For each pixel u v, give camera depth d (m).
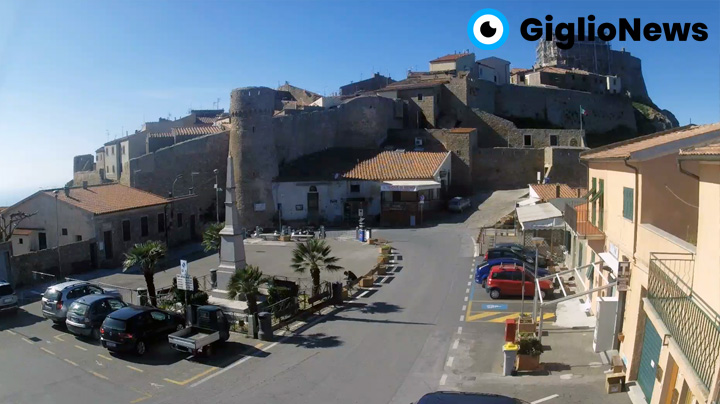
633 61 127.88
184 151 53.38
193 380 17.61
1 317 25.12
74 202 37.03
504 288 26.39
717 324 9.12
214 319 20.22
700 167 11.26
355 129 67.06
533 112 81.69
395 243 42.75
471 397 11.50
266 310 23.36
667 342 11.98
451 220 51.88
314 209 54.19
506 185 63.88
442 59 85.38
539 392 15.53
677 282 11.95
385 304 26.16
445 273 32.19
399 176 53.44
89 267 35.56
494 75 93.56
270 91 55.00
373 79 94.62
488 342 20.39
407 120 74.19
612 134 89.25
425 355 19.27
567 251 31.72
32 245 37.50
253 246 44.94
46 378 17.89
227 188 26.92
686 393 11.12
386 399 15.86
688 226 15.77
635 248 16.00
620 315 17.52
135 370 18.52
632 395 14.66
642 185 15.77
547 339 20.00
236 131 54.06
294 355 19.62
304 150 61.66
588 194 22.80
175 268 36.34
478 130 72.44
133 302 26.78
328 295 26.45
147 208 41.09
